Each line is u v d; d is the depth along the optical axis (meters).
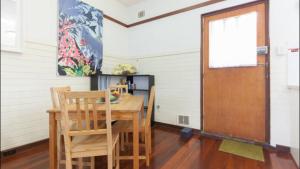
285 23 2.19
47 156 2.08
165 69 3.46
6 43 2.04
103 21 3.46
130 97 2.53
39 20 2.37
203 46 2.96
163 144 2.49
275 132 2.31
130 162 1.98
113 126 1.91
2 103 2.04
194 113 3.08
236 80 2.64
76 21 2.87
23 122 2.24
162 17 3.50
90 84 3.19
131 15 4.03
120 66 3.57
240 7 2.59
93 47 3.20
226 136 2.74
